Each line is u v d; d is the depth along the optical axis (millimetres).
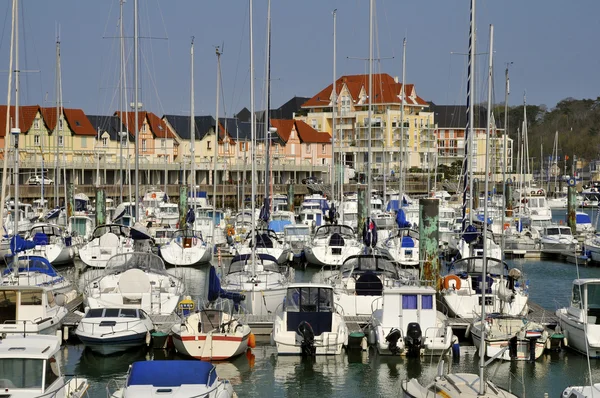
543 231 48406
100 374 20828
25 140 87500
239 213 59906
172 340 22469
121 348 22281
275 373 21047
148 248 38719
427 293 22625
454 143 134375
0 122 83562
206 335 21531
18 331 21672
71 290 29422
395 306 22703
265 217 42656
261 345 23953
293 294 23031
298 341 22062
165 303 25719
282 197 70812
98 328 21953
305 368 21469
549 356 22406
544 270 41250
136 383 15438
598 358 21859
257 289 27125
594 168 146500
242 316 25078
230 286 27734
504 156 41281
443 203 64688
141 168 84625
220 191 83375
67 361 21938
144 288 25641
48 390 15625
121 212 46312
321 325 22391
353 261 30688
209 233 45656
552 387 19828
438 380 16500
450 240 44469
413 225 51625
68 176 89812
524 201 68438
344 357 22328
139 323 22516
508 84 46125
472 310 25156
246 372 21109
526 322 22406
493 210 52875
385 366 21578
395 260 36469
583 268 42031
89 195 77125
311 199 62875
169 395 14922
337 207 58375
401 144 47750
